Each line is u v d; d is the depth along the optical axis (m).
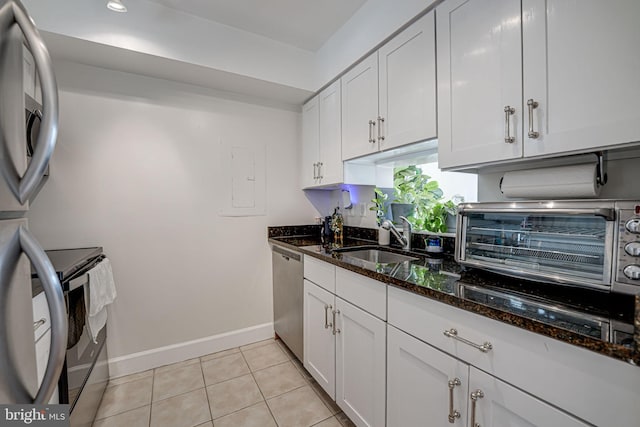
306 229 2.69
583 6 0.87
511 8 1.03
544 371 0.72
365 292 1.34
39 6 1.49
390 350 1.20
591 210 0.82
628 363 0.60
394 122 1.56
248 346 2.38
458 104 1.22
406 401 1.13
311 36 2.08
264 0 1.71
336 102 2.06
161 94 2.08
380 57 1.65
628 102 0.79
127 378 1.94
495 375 0.82
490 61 1.10
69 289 1.20
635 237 0.76
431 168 1.89
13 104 0.53
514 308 0.80
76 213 1.85
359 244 2.14
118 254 1.97
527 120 1.00
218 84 2.18
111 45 1.63
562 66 0.91
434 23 1.33
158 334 2.10
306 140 2.52
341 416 1.59
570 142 0.90
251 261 2.45
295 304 2.06
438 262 1.46
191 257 2.21
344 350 1.50
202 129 2.23
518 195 1.18
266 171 2.50
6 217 0.52
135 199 2.01
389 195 2.19
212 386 1.86
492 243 1.11
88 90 1.87
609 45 0.82
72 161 1.83
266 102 2.49
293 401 1.71
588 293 0.90
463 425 0.91
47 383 0.56
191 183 2.20
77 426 1.30
